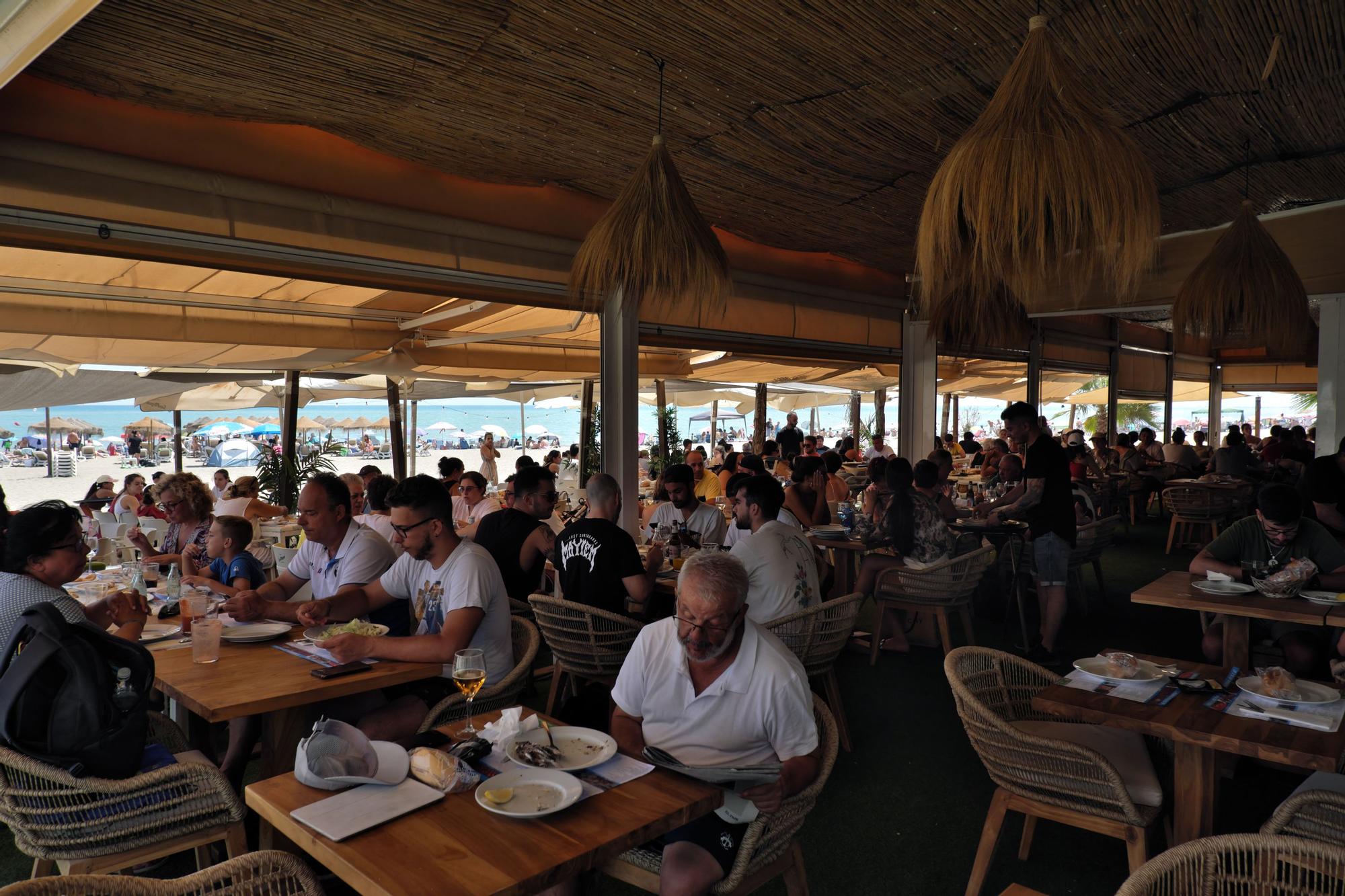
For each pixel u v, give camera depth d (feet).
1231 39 10.39
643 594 12.39
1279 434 39.58
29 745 6.93
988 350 30.71
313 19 9.50
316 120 12.62
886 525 16.85
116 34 9.61
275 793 5.95
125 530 21.15
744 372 45.19
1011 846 9.87
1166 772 8.74
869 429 84.12
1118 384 41.50
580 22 9.95
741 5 9.69
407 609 11.16
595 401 50.42
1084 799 7.70
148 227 12.44
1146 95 12.12
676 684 7.29
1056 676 9.49
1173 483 31.30
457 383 47.60
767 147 14.21
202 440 118.01
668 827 5.65
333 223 14.47
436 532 9.98
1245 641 11.73
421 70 10.99
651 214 11.37
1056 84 6.69
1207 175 15.98
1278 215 19.70
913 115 12.84
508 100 12.12
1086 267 6.93
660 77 11.50
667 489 17.37
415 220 15.57
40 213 11.46
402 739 9.41
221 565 13.92
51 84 11.62
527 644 9.97
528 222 17.40
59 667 7.11
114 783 6.96
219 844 9.63
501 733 6.81
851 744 12.82
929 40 10.47
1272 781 11.37
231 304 21.33
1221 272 14.82
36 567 8.04
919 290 8.08
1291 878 5.13
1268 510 12.01
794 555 12.41
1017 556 18.53
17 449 112.78
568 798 5.73
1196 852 5.24
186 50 10.07
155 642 10.03
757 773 6.10
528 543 14.56
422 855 5.10
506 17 9.80
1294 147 14.33
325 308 23.68
